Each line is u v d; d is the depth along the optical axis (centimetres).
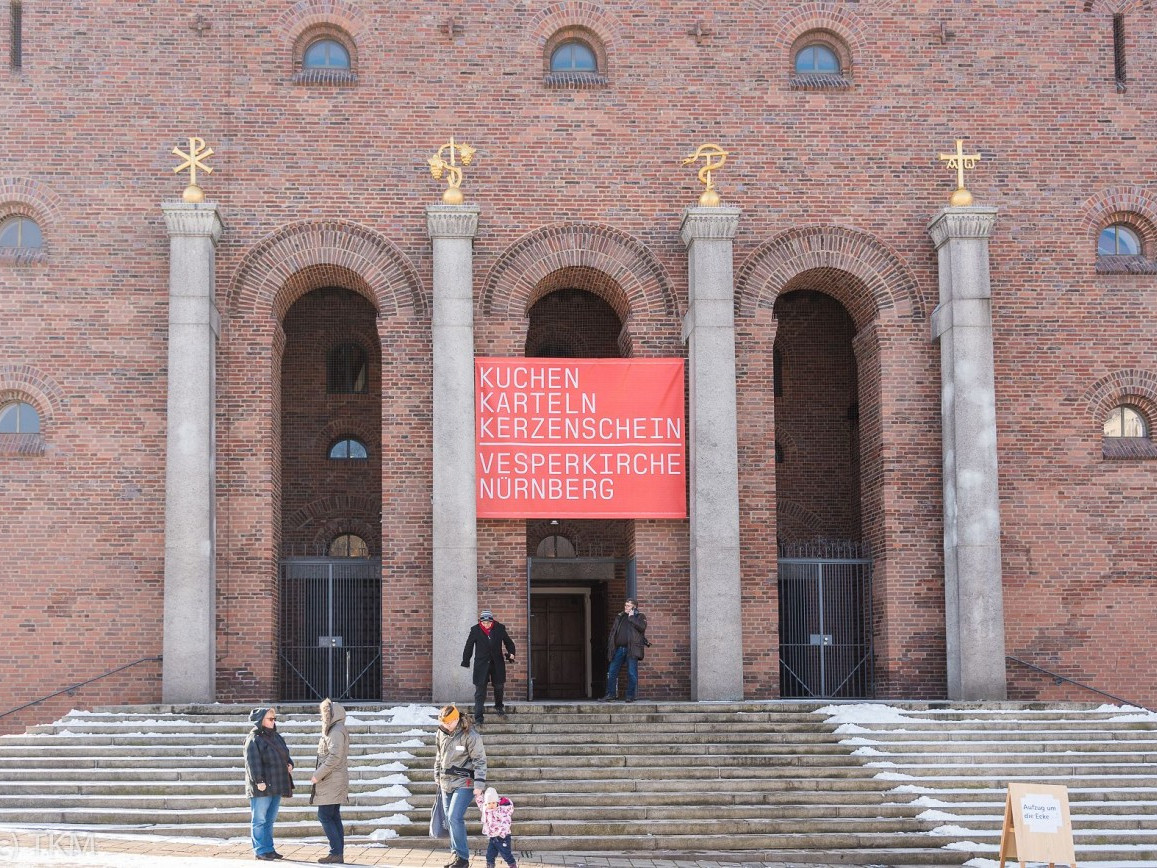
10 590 2500
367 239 2620
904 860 1867
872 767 2103
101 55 2625
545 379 2602
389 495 2567
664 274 2650
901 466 2630
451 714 1617
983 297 2592
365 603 2738
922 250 2681
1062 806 1630
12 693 2477
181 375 2486
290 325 3145
